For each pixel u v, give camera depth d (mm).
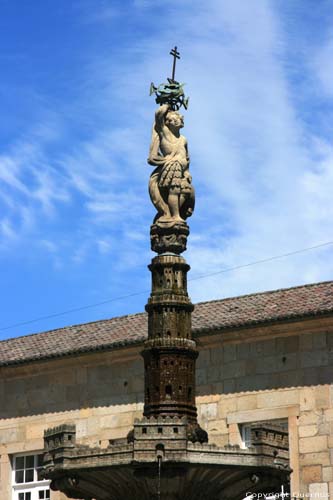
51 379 29453
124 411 27891
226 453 15219
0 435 29969
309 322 25047
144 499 15477
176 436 15023
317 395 24922
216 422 26156
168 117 17000
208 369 26578
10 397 30094
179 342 16141
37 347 30000
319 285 26719
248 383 25938
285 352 25562
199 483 15359
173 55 17594
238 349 26266
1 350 30859
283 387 25422
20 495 29344
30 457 29547
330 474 24344
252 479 15484
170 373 16016
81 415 28594
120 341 27625
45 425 29250
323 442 24594
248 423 25781
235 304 27281
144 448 15000
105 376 28453
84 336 29391
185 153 17016
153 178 16969
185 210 17000
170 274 16469
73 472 15492
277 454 15594
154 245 16750
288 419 25156
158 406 15922
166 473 15039
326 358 25000
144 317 29172
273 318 25250
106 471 15336
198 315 27203
